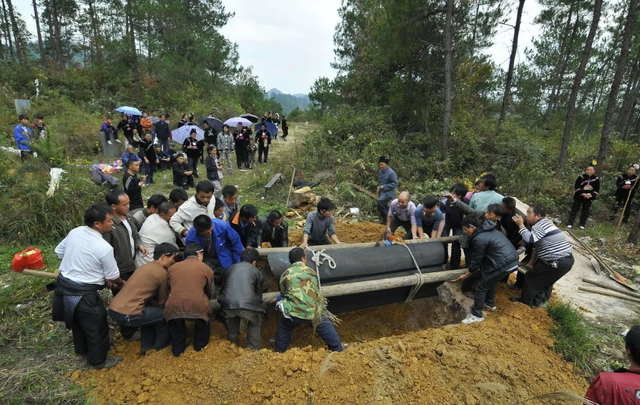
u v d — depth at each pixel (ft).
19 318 13.94
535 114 83.41
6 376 11.32
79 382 11.42
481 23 50.83
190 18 88.28
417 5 40.42
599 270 21.67
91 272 11.30
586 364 13.14
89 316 11.25
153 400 10.75
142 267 12.24
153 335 12.75
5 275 16.88
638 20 60.23
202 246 14.69
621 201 31.73
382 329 18.24
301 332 17.40
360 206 31.81
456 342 13.38
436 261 17.52
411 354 12.76
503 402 11.05
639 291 19.62
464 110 46.55
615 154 43.50
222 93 85.71
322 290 14.79
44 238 20.42
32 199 21.02
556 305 15.81
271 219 16.79
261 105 105.60
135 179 21.88
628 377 7.66
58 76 70.44
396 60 44.11
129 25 70.03
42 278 16.31
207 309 12.03
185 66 75.77
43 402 10.55
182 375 11.48
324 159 40.11
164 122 42.91
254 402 10.51
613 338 15.05
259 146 44.70
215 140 45.88
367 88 53.36
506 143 43.47
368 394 10.94
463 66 45.32
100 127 43.65
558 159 42.91
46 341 13.02
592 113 91.76
